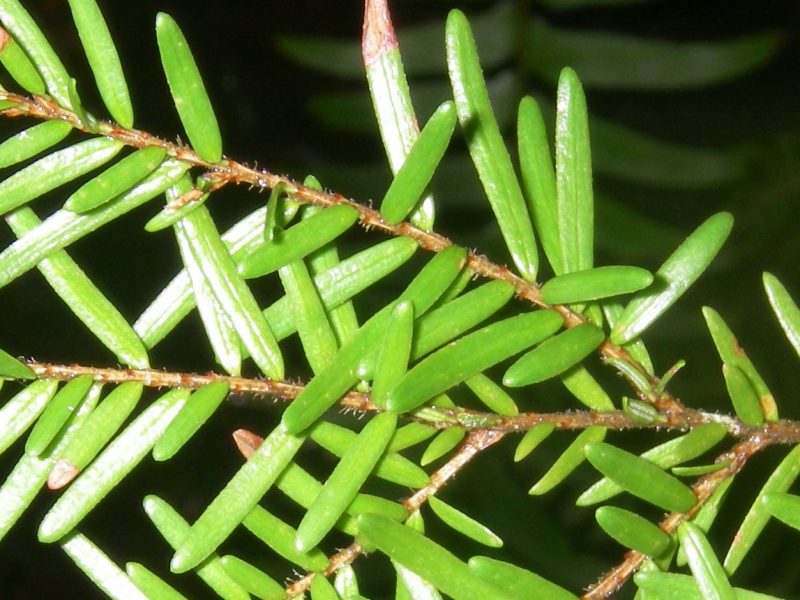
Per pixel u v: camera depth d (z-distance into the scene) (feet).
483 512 0.71
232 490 0.36
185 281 0.37
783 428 0.38
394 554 0.36
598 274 0.37
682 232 0.74
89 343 0.81
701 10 1.06
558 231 0.39
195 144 0.36
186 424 0.36
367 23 0.38
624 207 0.74
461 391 0.67
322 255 0.38
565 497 0.72
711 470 0.38
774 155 0.79
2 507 0.36
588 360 0.74
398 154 0.38
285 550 0.37
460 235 0.80
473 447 0.38
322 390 0.36
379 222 0.37
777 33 0.77
